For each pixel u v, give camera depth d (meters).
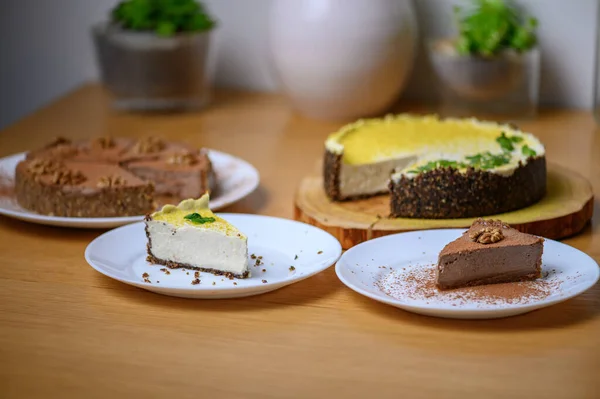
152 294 0.98
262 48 1.65
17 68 1.72
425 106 1.59
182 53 1.51
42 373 0.86
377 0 1.42
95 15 1.68
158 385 0.84
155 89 1.53
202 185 1.17
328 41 1.42
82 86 1.72
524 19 1.55
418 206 1.09
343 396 0.82
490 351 0.88
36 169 1.16
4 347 0.89
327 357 0.88
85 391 0.83
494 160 1.11
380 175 1.17
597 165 1.31
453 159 1.14
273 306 0.96
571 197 1.14
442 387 0.83
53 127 1.49
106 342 0.90
